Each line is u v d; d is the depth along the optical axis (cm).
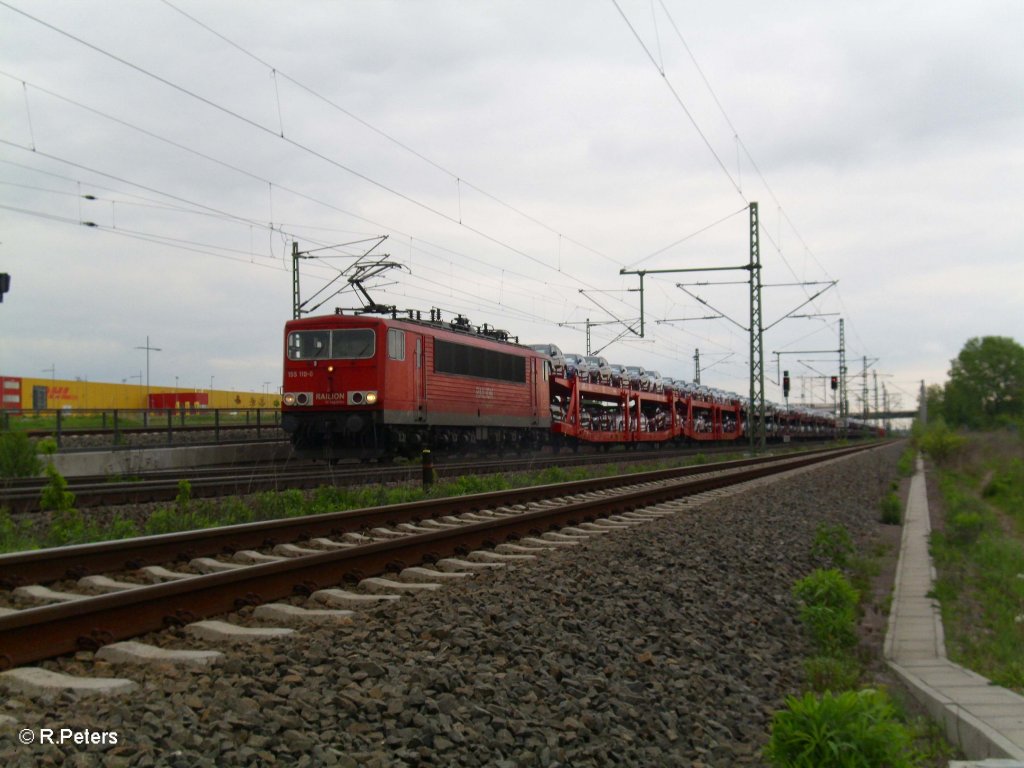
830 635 900
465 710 548
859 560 1432
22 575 859
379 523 1362
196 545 1047
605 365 4719
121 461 2445
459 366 2975
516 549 1173
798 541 1505
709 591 1026
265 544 1137
